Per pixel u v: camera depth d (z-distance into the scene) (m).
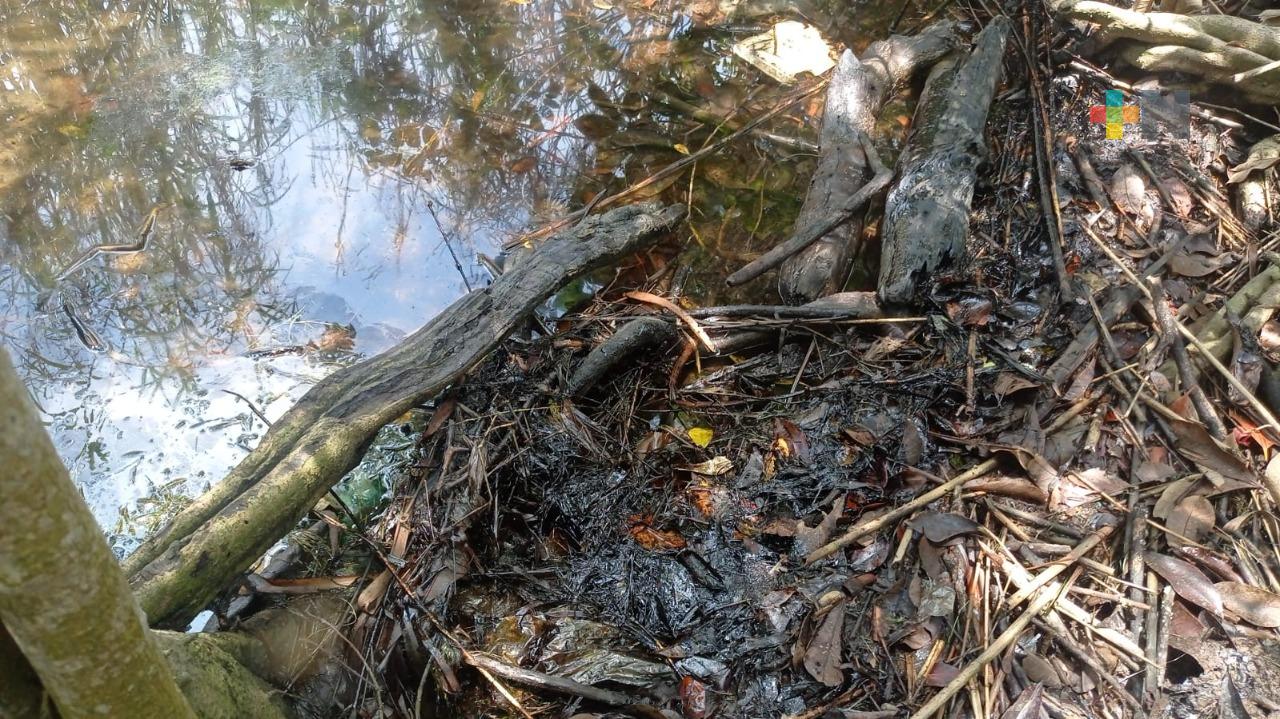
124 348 1.75
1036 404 1.48
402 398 1.44
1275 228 1.74
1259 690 1.11
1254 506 1.31
